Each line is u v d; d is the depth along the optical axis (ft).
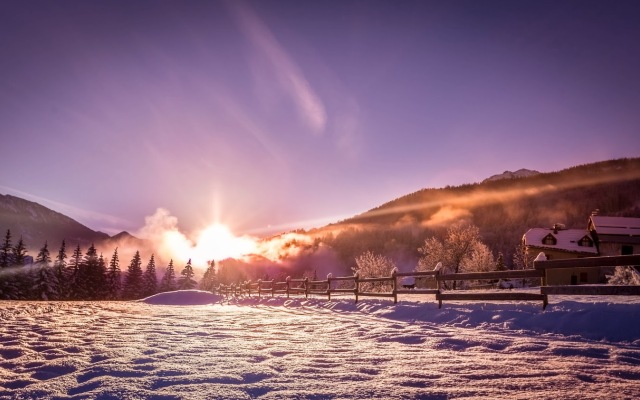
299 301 53.78
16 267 172.86
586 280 133.18
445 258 162.50
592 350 14.38
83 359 14.39
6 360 14.74
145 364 12.91
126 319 32.65
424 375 11.06
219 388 9.89
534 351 14.85
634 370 11.32
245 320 31.14
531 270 24.18
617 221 145.28
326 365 12.62
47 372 12.66
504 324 21.85
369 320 28.91
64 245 194.08
